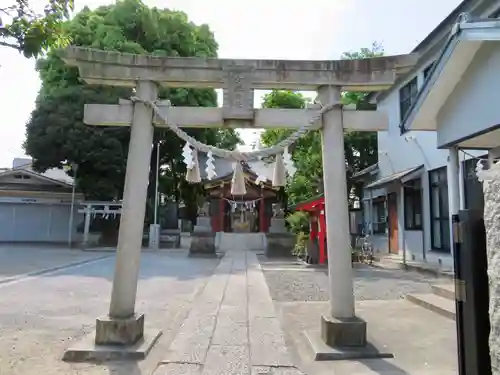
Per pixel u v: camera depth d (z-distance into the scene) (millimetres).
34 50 3346
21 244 26531
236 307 8008
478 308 2373
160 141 27000
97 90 24234
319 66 5645
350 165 21547
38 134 23797
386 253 17250
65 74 24750
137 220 5426
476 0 10703
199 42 26781
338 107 5633
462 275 2488
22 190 27625
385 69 5652
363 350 5102
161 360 4906
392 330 6320
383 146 17625
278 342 5668
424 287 10492
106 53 5496
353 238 18156
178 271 14227
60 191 28031
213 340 5773
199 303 8391
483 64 6395
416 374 4465
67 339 5855
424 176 13867
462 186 9812
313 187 18734
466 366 2412
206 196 30547
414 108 7730
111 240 27672
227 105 5609
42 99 24453
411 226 15031
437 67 6863
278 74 5633
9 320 6996
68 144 23375
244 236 28578
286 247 20188
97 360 4879
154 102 5617
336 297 5418
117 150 24188
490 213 2221
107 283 11188
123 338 5195
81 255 19922
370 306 8172
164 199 33875
